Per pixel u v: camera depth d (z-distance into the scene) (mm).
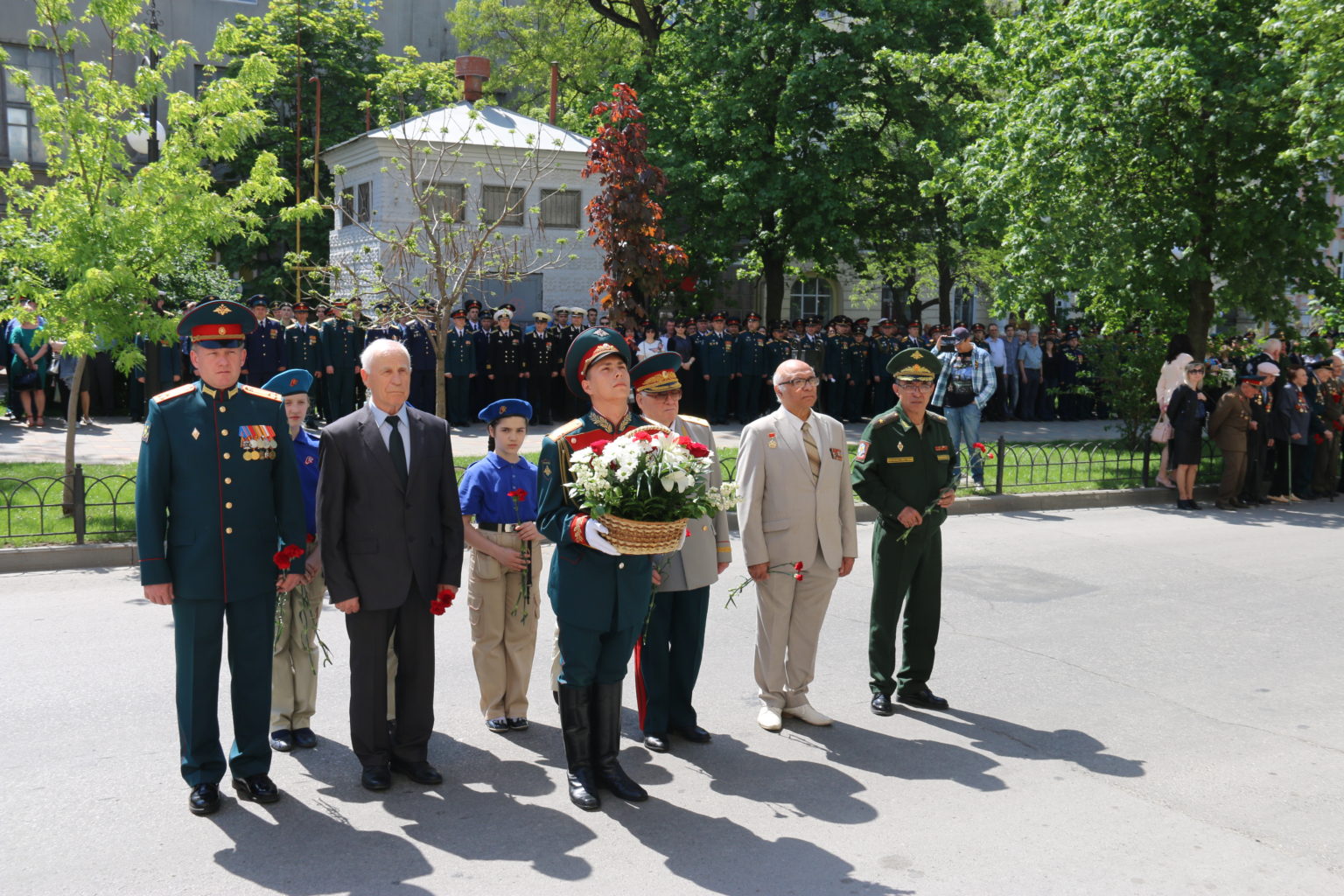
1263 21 15133
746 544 5934
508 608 5895
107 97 10398
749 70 24000
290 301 27234
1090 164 15758
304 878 4262
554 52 30391
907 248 25578
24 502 10742
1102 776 5426
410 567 5074
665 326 19875
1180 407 13969
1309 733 6078
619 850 4543
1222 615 8555
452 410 18625
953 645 7664
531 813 4906
